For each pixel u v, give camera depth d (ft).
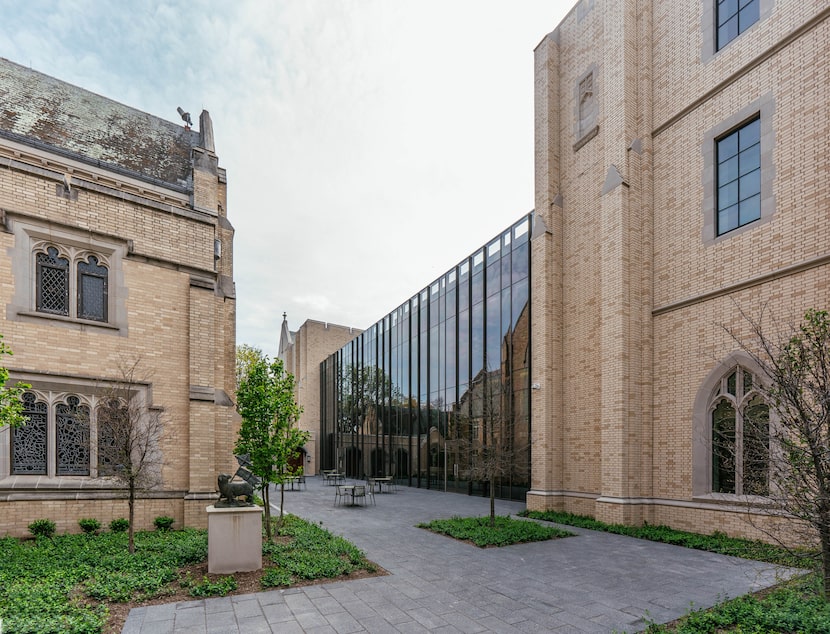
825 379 17.54
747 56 35.37
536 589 23.29
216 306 43.62
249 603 20.48
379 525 42.42
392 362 101.55
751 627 17.21
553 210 52.34
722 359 35.04
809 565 19.53
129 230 38.01
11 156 34.58
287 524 39.32
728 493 34.58
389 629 18.06
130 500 27.84
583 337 48.03
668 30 42.83
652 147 43.73
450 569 26.94
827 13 30.22
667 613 20.02
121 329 36.78
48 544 29.12
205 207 42.78
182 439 38.32
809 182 30.78
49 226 34.60
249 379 32.45
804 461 17.90
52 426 33.50
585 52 50.67
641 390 41.32
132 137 45.03
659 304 41.45
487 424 65.05
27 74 42.39
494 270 67.72
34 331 33.30
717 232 37.42
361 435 115.44
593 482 45.09
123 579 22.20
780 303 31.81
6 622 16.24
